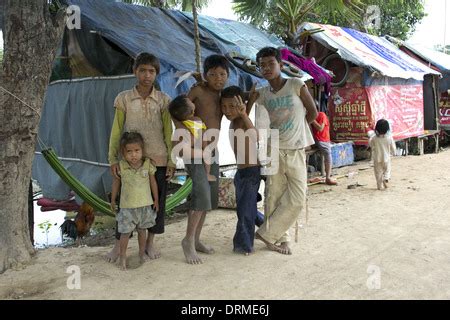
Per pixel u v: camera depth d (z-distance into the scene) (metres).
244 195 4.69
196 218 4.52
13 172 4.43
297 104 4.67
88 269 4.35
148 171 4.35
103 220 8.96
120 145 4.30
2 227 4.43
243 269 4.35
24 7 4.36
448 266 4.39
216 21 9.91
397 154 13.53
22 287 3.96
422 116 13.69
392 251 4.82
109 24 7.43
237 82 7.70
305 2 12.17
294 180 4.70
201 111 4.55
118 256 4.57
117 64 7.36
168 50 7.46
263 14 11.11
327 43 11.19
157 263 4.52
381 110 11.62
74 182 5.55
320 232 5.55
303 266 4.42
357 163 11.31
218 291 3.87
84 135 8.02
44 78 4.54
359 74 11.16
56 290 3.89
